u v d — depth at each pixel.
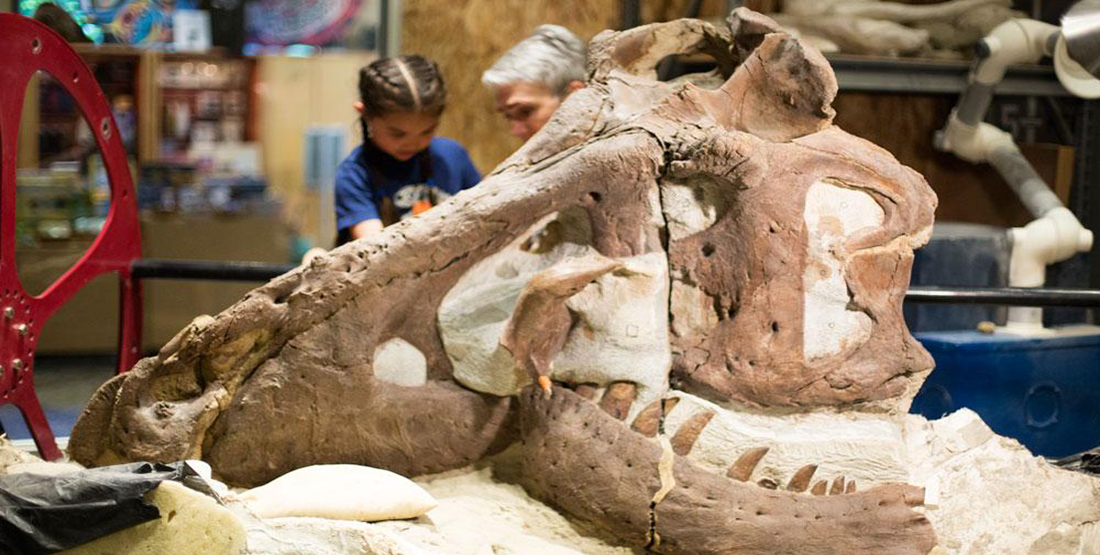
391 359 2.05
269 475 2.03
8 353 2.19
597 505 1.97
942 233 3.41
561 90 2.55
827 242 2.09
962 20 3.78
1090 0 2.80
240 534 1.76
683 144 2.08
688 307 2.10
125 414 1.98
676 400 2.05
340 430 2.02
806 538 1.97
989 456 2.14
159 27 3.53
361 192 2.72
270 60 3.67
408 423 2.05
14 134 2.17
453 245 2.02
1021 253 3.39
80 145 3.53
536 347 2.00
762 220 2.07
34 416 2.28
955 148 3.86
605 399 2.04
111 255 2.60
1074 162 3.98
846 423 2.08
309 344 2.00
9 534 1.71
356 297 2.00
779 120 2.15
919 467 2.13
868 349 2.09
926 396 3.21
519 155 2.13
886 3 3.80
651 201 2.10
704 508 1.96
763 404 2.06
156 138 3.62
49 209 3.43
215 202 3.69
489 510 2.01
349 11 3.77
